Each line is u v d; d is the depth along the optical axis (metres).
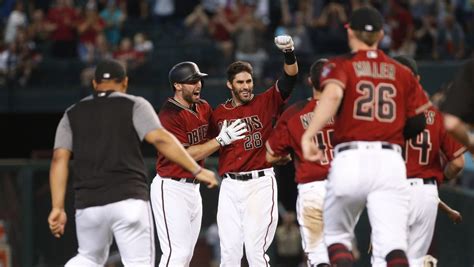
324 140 25.88
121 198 22.61
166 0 68.19
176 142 22.66
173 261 29.09
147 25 66.19
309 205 26.00
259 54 62.00
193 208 29.50
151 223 23.23
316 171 25.88
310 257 26.20
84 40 62.91
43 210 50.19
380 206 21.14
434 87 60.25
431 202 24.64
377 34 21.66
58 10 63.44
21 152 64.06
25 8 67.88
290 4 68.19
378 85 21.30
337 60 21.48
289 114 25.56
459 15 66.06
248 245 28.97
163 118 29.16
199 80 29.23
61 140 23.02
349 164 21.12
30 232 49.94
